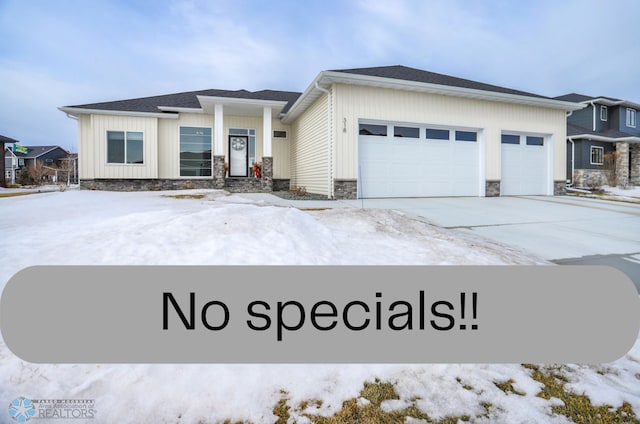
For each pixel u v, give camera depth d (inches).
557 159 519.5
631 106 882.1
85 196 360.8
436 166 446.3
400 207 339.6
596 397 77.9
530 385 81.8
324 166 425.1
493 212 327.3
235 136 571.8
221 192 448.5
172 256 125.8
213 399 72.2
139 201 320.8
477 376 84.7
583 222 283.9
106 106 526.9
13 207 261.0
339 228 208.5
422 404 74.2
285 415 69.4
